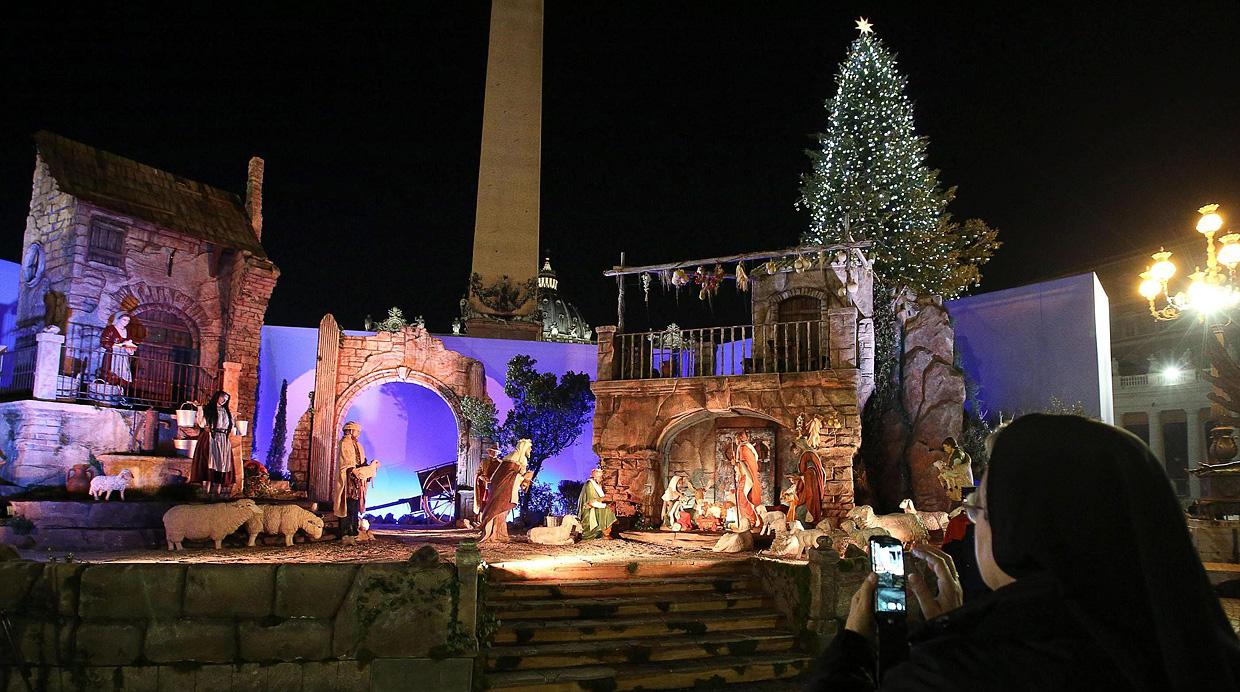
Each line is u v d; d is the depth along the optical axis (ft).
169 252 69.41
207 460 58.13
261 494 62.80
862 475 68.90
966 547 11.34
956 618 5.35
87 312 63.26
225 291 73.36
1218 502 50.06
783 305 67.67
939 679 4.76
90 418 59.41
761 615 38.63
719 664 34.32
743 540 49.55
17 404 57.41
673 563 41.83
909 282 80.48
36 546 48.96
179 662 29.35
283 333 78.95
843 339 59.88
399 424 82.33
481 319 109.70
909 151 83.15
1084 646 4.57
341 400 74.59
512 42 121.08
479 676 30.76
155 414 63.46
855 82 84.28
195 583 29.76
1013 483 5.04
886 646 6.01
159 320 69.21
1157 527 4.58
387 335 76.74
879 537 6.44
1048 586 4.83
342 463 57.00
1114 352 119.96
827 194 83.35
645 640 35.53
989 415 73.61
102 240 64.85
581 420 81.87
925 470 68.85
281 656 29.73
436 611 30.66
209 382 70.79
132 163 71.46
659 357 68.69
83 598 29.32
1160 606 4.43
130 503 53.11
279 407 77.10
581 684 31.86
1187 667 4.29
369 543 53.72
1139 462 4.78
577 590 38.88
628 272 69.41
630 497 64.39
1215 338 52.21
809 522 53.78
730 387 61.67
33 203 67.62
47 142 66.33
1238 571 39.06
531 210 115.85
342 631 30.12
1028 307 72.79
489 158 116.78
